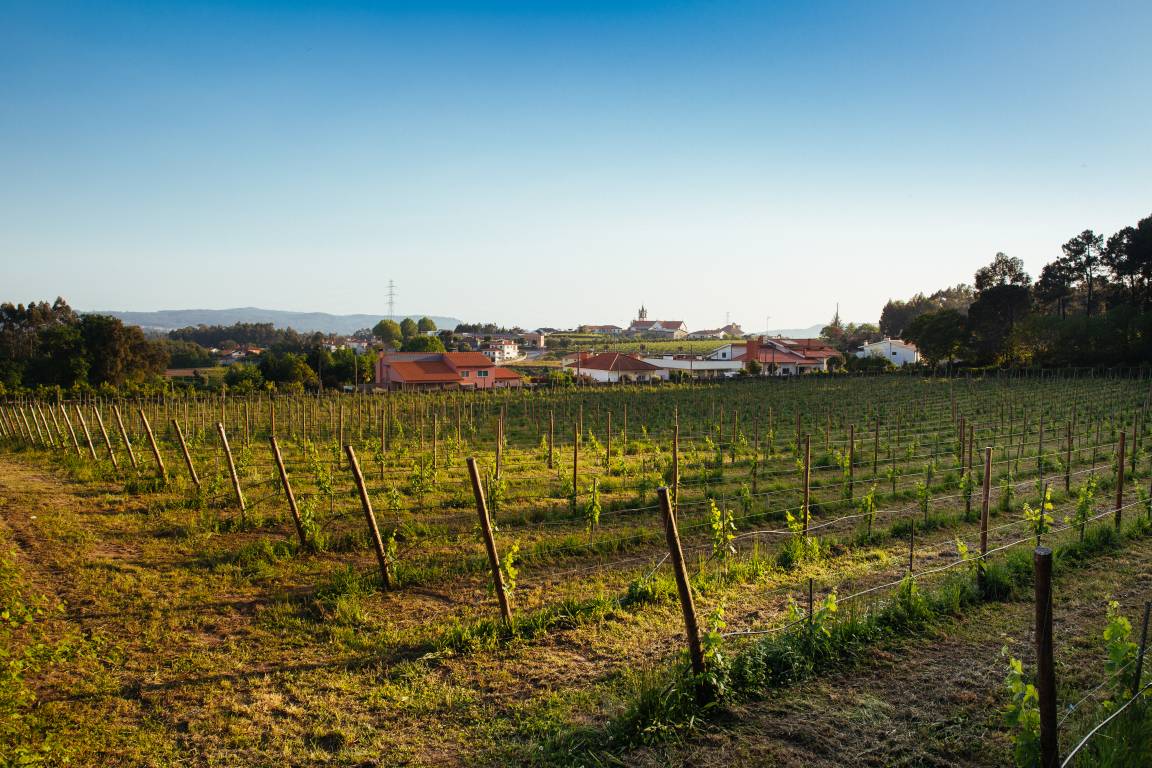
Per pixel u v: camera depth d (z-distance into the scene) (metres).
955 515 13.78
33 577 10.30
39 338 68.69
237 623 8.80
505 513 14.55
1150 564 10.14
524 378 77.38
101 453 22.52
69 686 7.08
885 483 17.84
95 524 13.36
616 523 13.93
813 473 19.86
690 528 13.40
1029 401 38.69
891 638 7.75
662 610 8.97
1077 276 71.12
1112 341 58.16
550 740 5.96
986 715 6.16
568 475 18.30
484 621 8.46
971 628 8.02
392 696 6.88
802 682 6.85
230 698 6.88
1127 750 4.97
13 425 30.34
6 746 5.64
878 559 11.34
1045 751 4.75
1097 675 6.79
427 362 72.88
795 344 102.88
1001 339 69.19
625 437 25.38
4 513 14.10
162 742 6.12
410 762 5.79
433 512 14.91
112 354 64.56
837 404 41.44
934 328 72.50
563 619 8.62
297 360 66.00
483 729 6.26
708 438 25.66
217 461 20.58
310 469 20.61
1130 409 32.91
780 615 8.72
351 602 9.18
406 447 25.31
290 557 11.50
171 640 8.26
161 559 11.31
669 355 114.06
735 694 6.57
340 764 5.80
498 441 17.97
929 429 29.23
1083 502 11.91
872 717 6.18
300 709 6.66
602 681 7.10
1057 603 8.75
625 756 5.71
